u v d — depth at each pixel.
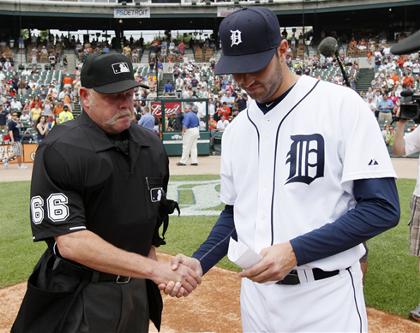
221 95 25.59
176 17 35.22
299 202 1.99
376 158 1.90
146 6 34.75
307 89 2.05
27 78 30.03
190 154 16.30
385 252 5.73
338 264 2.00
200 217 7.77
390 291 4.50
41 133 16.05
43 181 2.19
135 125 2.56
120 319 2.36
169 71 32.59
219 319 3.98
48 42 36.19
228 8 34.78
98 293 2.30
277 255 1.86
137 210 2.37
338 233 1.86
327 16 36.53
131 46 37.81
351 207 2.04
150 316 2.69
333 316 1.99
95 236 2.16
